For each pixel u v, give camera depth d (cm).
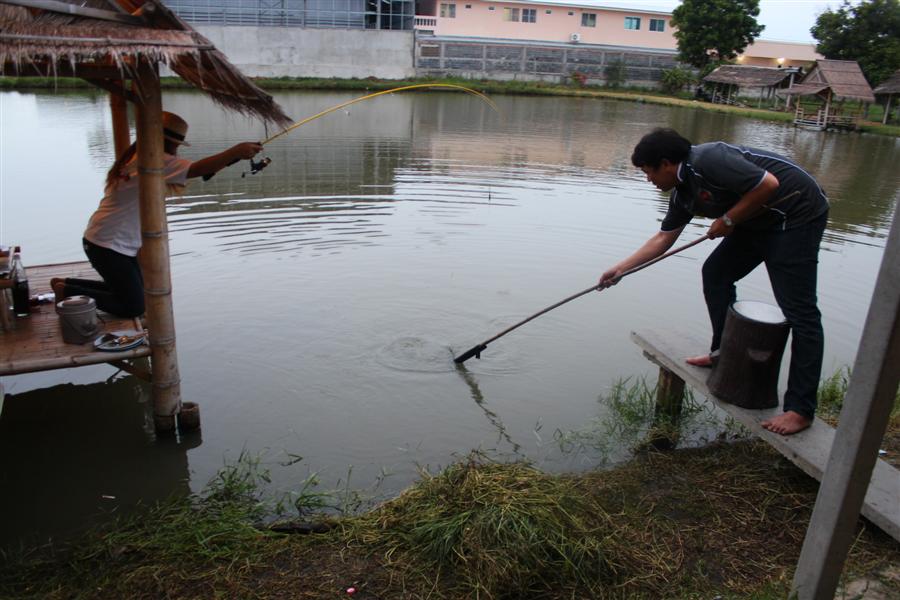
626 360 529
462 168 1212
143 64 345
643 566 301
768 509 343
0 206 845
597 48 3766
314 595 282
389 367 503
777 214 331
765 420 359
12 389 476
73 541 327
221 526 323
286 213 885
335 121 1819
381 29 3388
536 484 331
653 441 421
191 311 585
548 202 984
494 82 3409
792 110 3028
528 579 285
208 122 1614
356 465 392
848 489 236
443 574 292
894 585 284
